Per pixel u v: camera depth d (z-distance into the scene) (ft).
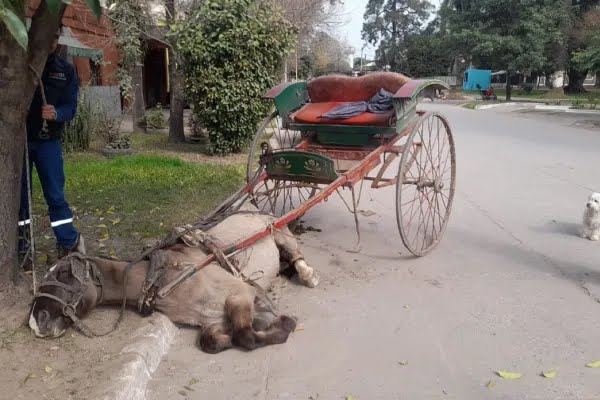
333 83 22.54
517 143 51.72
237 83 37.70
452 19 137.18
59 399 10.89
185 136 49.08
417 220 25.25
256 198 21.76
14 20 8.91
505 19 126.93
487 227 24.29
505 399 11.81
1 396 10.96
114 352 12.60
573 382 12.39
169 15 42.96
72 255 13.65
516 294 17.16
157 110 57.57
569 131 62.64
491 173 36.50
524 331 14.76
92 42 51.21
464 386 12.28
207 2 36.24
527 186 32.50
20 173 14.51
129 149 40.29
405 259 20.29
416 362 13.29
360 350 13.84
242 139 40.01
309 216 25.85
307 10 70.69
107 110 48.88
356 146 21.22
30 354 12.46
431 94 22.22
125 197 26.86
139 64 51.57
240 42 36.99
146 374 12.42
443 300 16.72
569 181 33.86
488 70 159.43
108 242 20.57
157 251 14.55
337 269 19.31
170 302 14.12
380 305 16.39
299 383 12.43
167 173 32.45
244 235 16.08
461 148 47.98
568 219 25.57
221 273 14.32
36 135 16.53
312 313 15.87
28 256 17.19
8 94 13.38
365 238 22.72
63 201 17.60
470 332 14.73
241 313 13.57
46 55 13.56
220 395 12.01
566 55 127.75
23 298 14.61
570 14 123.34
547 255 20.71
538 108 98.32
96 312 14.43
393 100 18.66
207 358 13.41
